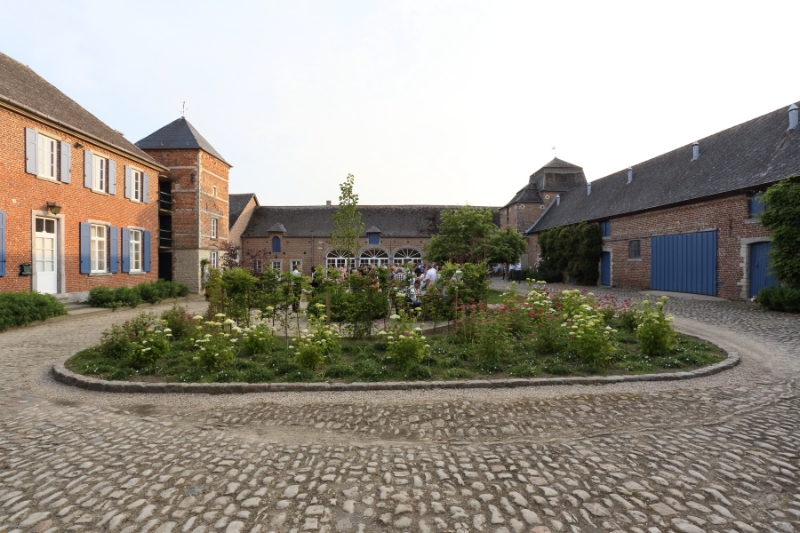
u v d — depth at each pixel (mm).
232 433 4465
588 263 25500
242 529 2826
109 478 3502
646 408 5109
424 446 4121
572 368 6645
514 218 40781
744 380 6242
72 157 15602
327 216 41281
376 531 2812
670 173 21594
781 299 11953
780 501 3135
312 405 5305
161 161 23031
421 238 40312
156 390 5840
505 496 3223
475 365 6684
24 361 7605
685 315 12102
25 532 2775
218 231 25891
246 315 9352
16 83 14312
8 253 13078
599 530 2809
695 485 3352
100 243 17375
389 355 6906
